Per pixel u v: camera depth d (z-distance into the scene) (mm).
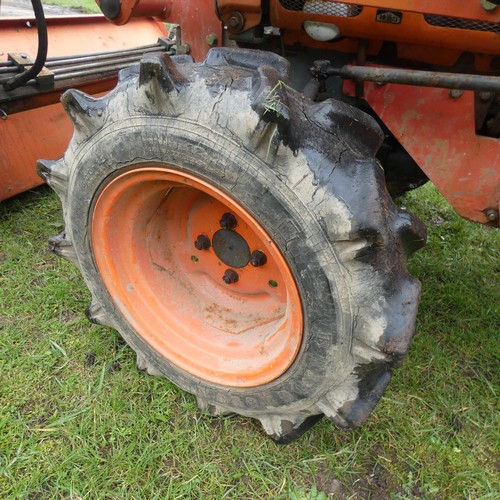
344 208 1252
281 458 1816
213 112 1312
